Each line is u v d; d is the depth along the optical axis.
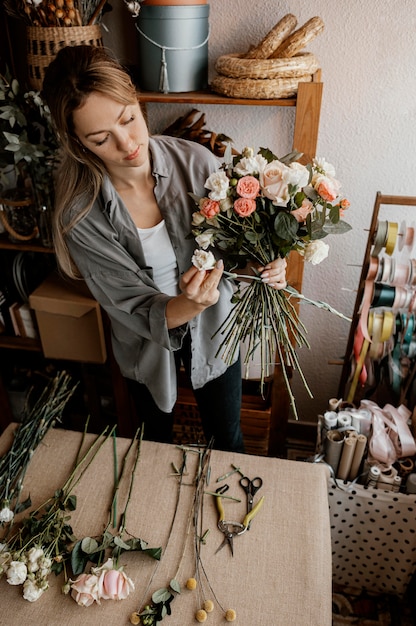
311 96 1.40
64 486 1.25
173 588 1.05
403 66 1.57
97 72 1.05
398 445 1.63
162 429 1.74
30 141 1.54
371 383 1.85
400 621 1.71
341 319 2.06
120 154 1.16
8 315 2.00
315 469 1.30
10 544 1.14
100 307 1.74
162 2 1.40
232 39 1.64
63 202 1.30
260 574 1.08
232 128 1.76
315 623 1.01
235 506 1.21
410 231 1.59
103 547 1.10
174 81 1.51
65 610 1.03
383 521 1.59
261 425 2.06
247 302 1.24
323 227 1.14
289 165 1.16
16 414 2.24
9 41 1.69
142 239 1.35
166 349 1.42
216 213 1.12
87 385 2.07
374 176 1.76
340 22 1.55
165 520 1.19
